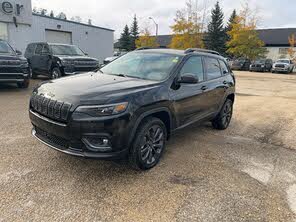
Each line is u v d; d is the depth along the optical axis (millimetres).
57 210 2785
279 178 3779
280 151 4859
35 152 4141
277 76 26266
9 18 16594
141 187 3314
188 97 4352
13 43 17203
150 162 3787
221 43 47656
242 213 2916
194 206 2990
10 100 7848
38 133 3789
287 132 6105
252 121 7023
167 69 4250
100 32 27391
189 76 4023
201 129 6008
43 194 3049
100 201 2982
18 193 3035
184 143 4996
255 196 3268
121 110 3215
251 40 39250
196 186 3418
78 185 3277
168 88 3969
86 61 11688
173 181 3510
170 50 4965
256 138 5559
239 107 8859
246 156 4523
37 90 3754
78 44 25094
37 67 12820
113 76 4262
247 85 16438
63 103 3223
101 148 3199
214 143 5090
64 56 11523
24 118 5996
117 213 2797
